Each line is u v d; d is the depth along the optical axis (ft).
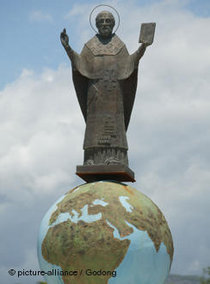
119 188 62.23
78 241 58.13
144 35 65.00
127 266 57.93
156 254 59.93
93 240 57.77
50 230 60.39
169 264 62.75
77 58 66.59
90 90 66.54
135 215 59.67
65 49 65.51
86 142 65.62
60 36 65.46
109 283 57.67
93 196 60.59
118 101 66.18
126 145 66.13
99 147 64.95
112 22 67.87
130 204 60.44
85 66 67.10
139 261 58.49
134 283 58.59
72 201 61.00
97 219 58.59
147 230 59.52
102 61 66.69
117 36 68.49
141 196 63.31
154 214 61.93
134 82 67.72
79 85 68.44
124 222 58.70
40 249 61.36
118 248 57.72
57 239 59.21
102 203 59.77
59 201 62.90
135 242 58.39
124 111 69.21
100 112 65.77
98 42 67.82
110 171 63.41
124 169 63.26
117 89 66.18
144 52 65.26
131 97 68.49
